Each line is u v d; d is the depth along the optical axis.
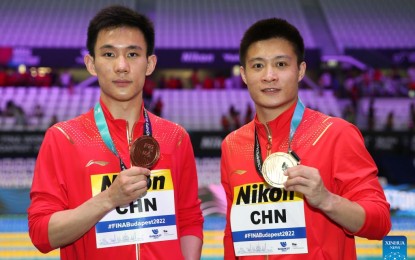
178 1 17.67
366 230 2.01
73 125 2.22
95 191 2.13
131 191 1.92
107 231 2.13
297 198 2.16
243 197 2.25
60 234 2.00
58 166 2.16
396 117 13.03
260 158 2.27
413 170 9.33
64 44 15.23
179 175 2.32
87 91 14.41
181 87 14.65
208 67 14.68
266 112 2.28
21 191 8.85
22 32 15.62
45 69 15.16
